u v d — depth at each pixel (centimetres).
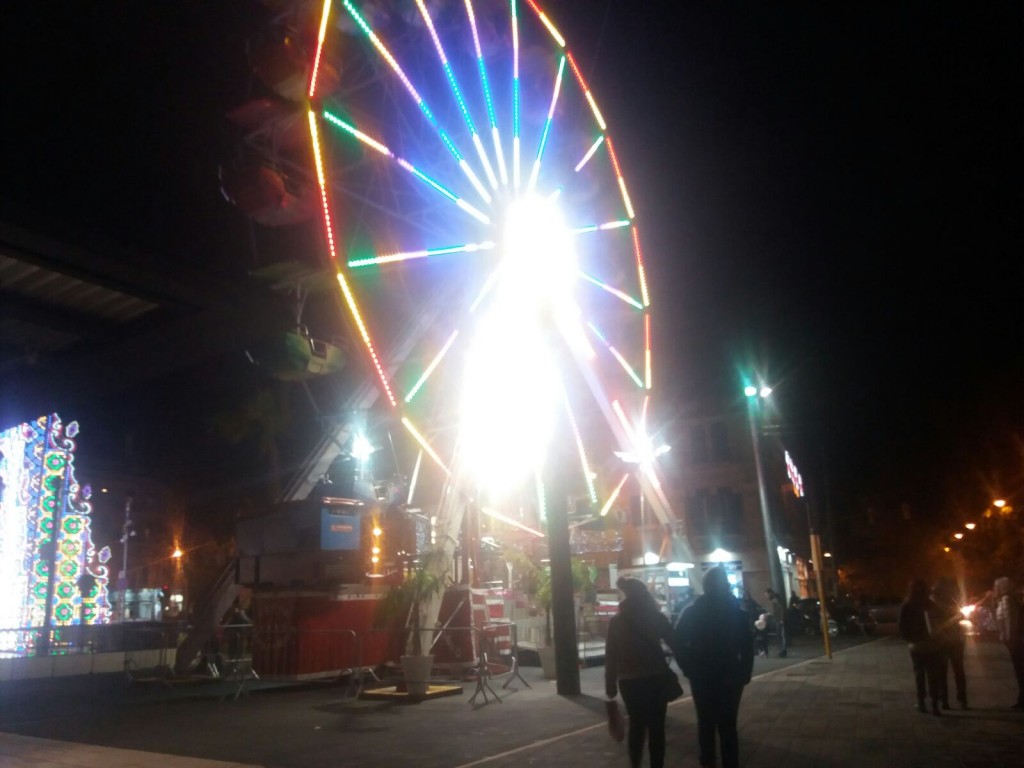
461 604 2086
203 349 1755
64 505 3036
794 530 6084
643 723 794
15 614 2819
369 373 1698
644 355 2555
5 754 1142
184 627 2377
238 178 1580
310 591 2048
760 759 983
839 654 2541
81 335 1638
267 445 3812
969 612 3127
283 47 1616
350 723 1377
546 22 2331
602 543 3125
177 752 1141
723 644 844
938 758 973
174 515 5706
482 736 1214
